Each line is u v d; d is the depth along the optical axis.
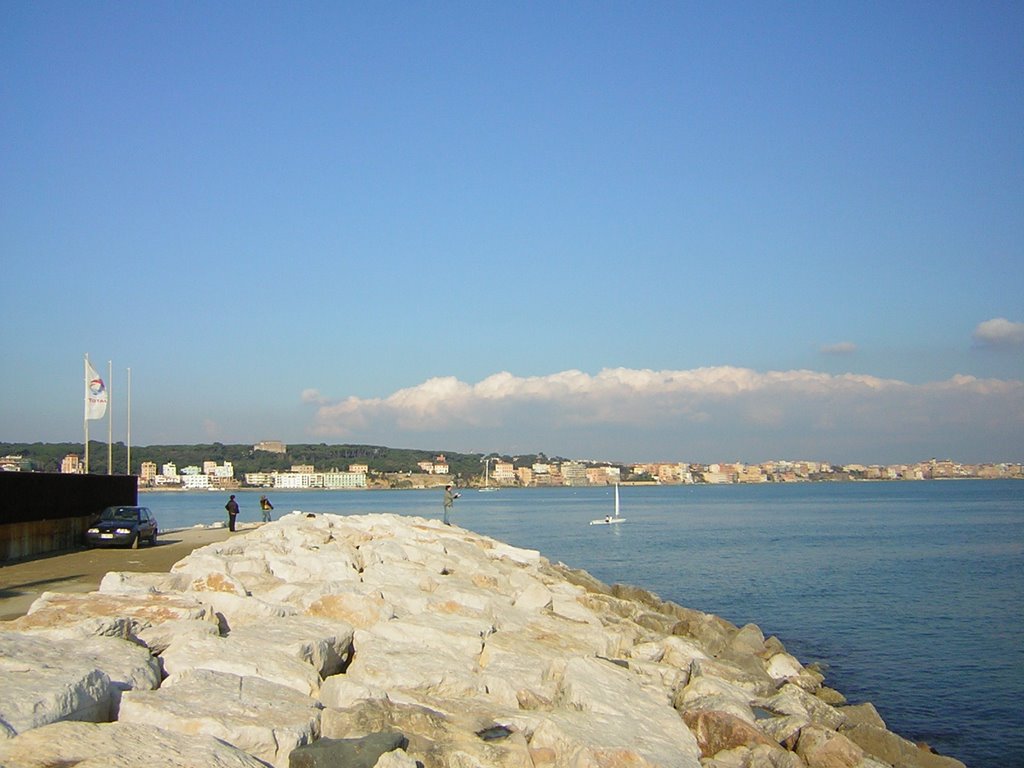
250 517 92.38
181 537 40.19
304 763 8.40
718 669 18.39
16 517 28.59
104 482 37.12
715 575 45.03
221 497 189.75
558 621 17.75
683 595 38.12
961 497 171.00
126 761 7.02
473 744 9.67
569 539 70.81
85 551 31.38
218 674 10.25
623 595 30.03
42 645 9.96
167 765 7.07
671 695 14.77
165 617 12.56
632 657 17.30
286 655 11.52
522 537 73.62
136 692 9.06
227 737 8.47
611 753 9.98
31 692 7.95
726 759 12.41
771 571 46.50
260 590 17.56
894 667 24.69
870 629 30.06
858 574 44.81
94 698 8.58
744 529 81.31
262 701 9.49
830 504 144.88
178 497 190.62
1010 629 29.78
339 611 14.55
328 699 10.92
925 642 27.91
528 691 12.21
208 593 14.66
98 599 13.06
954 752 18.05
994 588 39.31
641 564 50.50
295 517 35.84
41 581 22.30
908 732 19.22
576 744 10.10
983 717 20.22
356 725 9.52
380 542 24.45
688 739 11.33
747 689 18.06
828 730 13.91
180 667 10.80
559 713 11.23
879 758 15.38
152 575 16.45
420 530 29.97
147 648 11.30
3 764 6.78
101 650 10.21
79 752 7.09
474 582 22.17
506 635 14.95
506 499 195.12
